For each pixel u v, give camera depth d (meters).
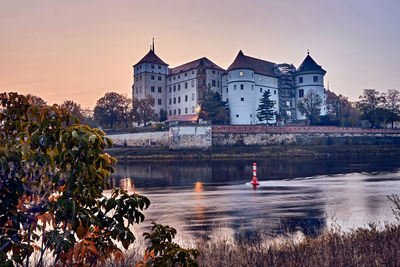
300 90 105.88
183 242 8.72
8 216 2.81
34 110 3.07
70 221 2.86
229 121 93.69
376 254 5.09
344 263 4.82
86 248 2.99
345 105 119.19
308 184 23.92
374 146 76.50
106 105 95.56
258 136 73.62
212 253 5.73
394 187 21.89
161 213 13.52
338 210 13.95
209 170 37.59
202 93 94.56
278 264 4.95
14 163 2.79
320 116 96.69
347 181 25.69
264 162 51.16
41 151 3.02
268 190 20.84
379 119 96.19
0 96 3.09
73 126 2.93
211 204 15.70
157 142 70.19
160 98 106.00
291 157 63.81
